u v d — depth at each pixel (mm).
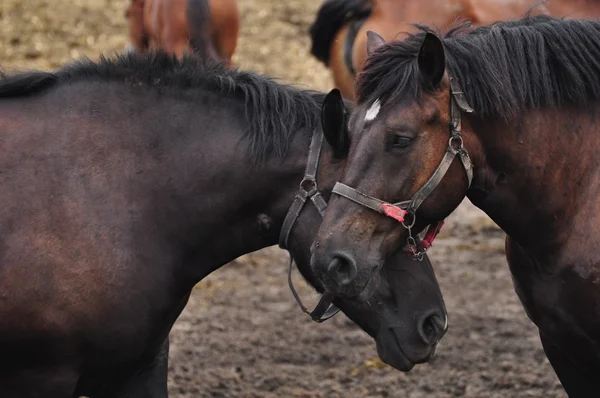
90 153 6000
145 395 6520
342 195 5598
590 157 5992
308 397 8688
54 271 5762
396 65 5680
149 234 6008
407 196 5605
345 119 5895
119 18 21000
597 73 5992
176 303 6242
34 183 5871
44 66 18875
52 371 5902
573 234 5965
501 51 5863
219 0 12539
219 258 6316
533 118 5910
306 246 6070
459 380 9039
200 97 6266
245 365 9430
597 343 5984
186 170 6109
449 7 12008
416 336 6105
